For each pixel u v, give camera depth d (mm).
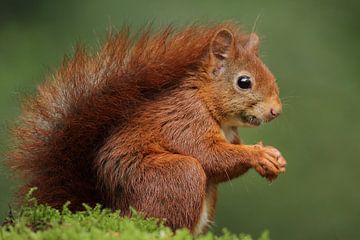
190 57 11195
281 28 20250
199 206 10531
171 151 10859
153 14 19984
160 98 11008
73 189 10727
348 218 18812
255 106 11234
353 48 20422
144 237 8078
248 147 11023
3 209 16188
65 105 10875
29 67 20266
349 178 19031
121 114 10805
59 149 10734
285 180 18859
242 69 11242
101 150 10719
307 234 18719
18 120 10930
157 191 10523
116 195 10680
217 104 11180
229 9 20078
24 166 10789
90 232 8312
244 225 18406
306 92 19859
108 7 20656
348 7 20891
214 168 10945
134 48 11211
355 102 19766
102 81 10961
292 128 19297
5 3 21359
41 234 8172
